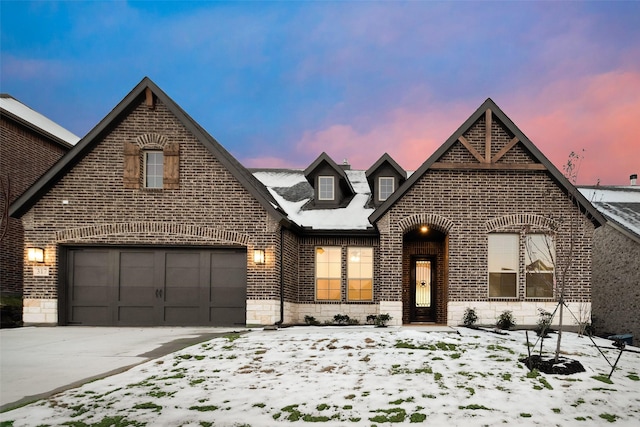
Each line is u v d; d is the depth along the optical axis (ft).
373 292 57.26
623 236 57.31
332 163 60.95
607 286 60.03
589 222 49.39
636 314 54.70
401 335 38.75
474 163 50.08
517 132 49.88
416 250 59.47
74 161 51.62
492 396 23.50
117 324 51.60
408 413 21.15
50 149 66.23
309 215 59.57
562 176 49.16
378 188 60.64
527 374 27.12
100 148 51.83
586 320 47.75
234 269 51.96
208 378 26.71
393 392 23.91
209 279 51.85
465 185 50.29
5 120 57.57
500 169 50.16
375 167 60.13
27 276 50.85
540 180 50.14
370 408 21.75
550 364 27.89
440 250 59.06
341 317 55.77
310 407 21.86
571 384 25.52
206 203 51.19
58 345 37.73
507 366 29.01
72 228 51.21
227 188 51.24
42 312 50.52
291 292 55.52
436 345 34.86
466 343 36.11
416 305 59.67
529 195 49.98
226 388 24.76
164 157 51.60
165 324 51.44
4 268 56.95
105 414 21.17
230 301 51.55
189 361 30.81
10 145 58.29
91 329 48.01
